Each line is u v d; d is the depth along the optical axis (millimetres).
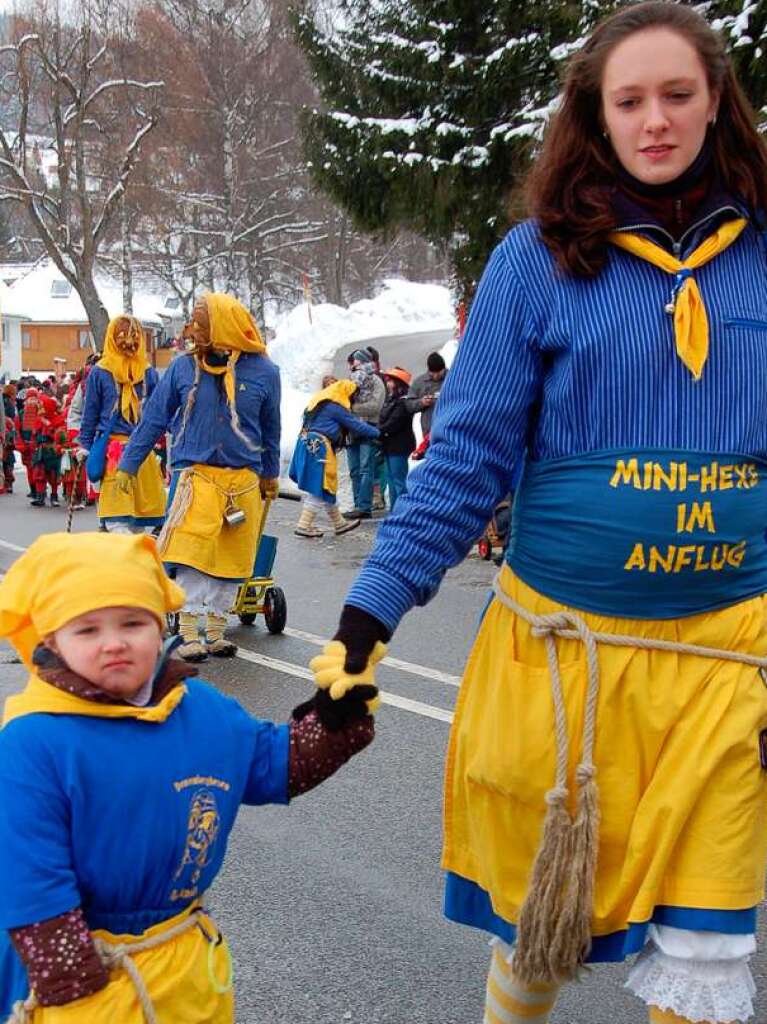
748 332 2484
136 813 2295
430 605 9383
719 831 2473
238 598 8250
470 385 2574
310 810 5129
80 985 2203
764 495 2547
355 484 14836
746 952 2471
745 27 10703
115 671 2311
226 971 2451
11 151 38562
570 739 2527
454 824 2777
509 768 2570
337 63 15797
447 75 14688
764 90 10844
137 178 47281
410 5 15273
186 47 48156
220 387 7312
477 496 2568
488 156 14273
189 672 2438
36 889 2201
